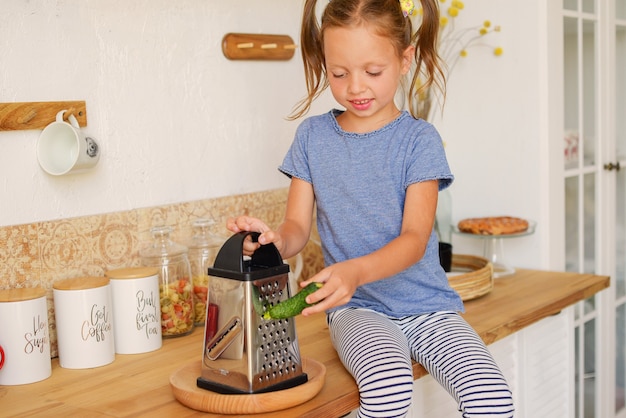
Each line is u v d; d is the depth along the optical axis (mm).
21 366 1438
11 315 1437
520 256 2439
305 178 1652
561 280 2219
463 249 2561
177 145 1866
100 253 1703
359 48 1444
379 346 1385
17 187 1563
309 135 1660
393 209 1563
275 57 2072
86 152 1601
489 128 2471
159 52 1816
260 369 1269
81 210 1676
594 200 2641
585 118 2561
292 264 2102
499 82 2436
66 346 1528
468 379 1377
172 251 1736
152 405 1301
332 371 1448
